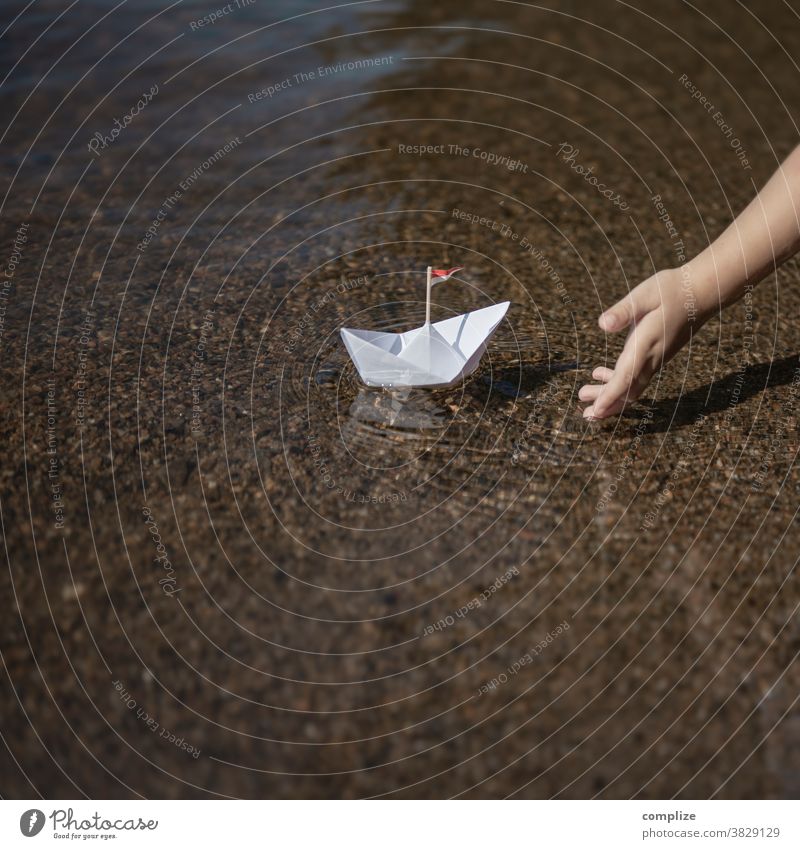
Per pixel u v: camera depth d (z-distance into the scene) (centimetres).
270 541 154
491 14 384
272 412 179
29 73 321
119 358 193
